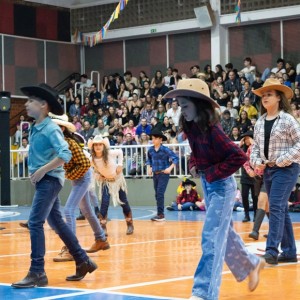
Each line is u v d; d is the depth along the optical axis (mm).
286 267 8852
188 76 29297
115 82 28734
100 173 12969
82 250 8219
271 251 9039
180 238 12781
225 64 28203
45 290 7578
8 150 21797
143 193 22578
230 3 27766
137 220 17297
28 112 8000
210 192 6238
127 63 30984
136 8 30188
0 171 22688
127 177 22891
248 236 12664
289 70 24781
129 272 8734
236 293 7211
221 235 6129
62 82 31641
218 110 6473
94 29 31328
